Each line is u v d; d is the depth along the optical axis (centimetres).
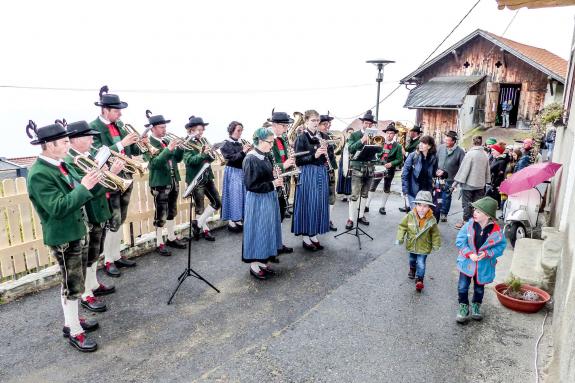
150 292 481
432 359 358
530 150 891
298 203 595
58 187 347
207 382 325
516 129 1616
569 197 505
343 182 836
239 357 358
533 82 1556
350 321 421
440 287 508
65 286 360
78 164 355
